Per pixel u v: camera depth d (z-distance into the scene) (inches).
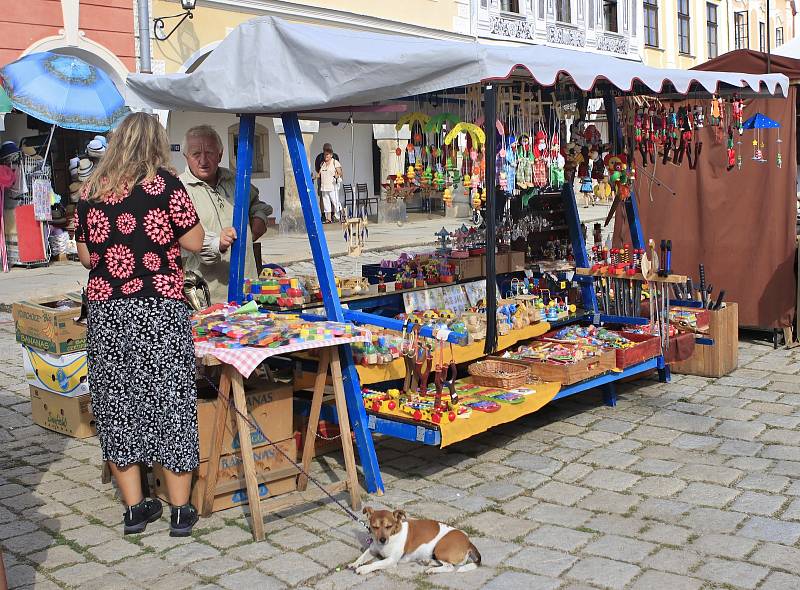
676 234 324.8
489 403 194.4
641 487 182.2
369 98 174.1
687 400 245.0
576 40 949.2
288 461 181.5
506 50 170.7
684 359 259.1
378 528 146.1
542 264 271.0
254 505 159.9
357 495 173.5
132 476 163.3
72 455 210.8
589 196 266.2
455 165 226.8
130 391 158.1
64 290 446.9
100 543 160.7
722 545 153.3
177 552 155.9
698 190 318.7
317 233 185.6
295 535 162.2
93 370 160.1
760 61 321.4
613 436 215.6
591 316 268.7
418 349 192.1
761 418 226.4
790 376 267.4
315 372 197.5
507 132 223.1
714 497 175.5
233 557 153.5
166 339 156.8
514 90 240.2
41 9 497.7
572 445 209.8
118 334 156.5
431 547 147.6
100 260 157.0
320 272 185.6
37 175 529.0
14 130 608.4
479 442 214.2
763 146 303.7
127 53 541.3
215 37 591.5
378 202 752.3
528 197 267.9
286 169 682.8
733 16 1274.6
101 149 546.3
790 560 146.9
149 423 158.6
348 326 177.9
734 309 273.7
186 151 205.9
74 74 391.2
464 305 244.5
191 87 196.5
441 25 781.9
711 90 232.5
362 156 806.5
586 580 141.6
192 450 160.7
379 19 708.0
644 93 261.6
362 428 182.1
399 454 207.2
